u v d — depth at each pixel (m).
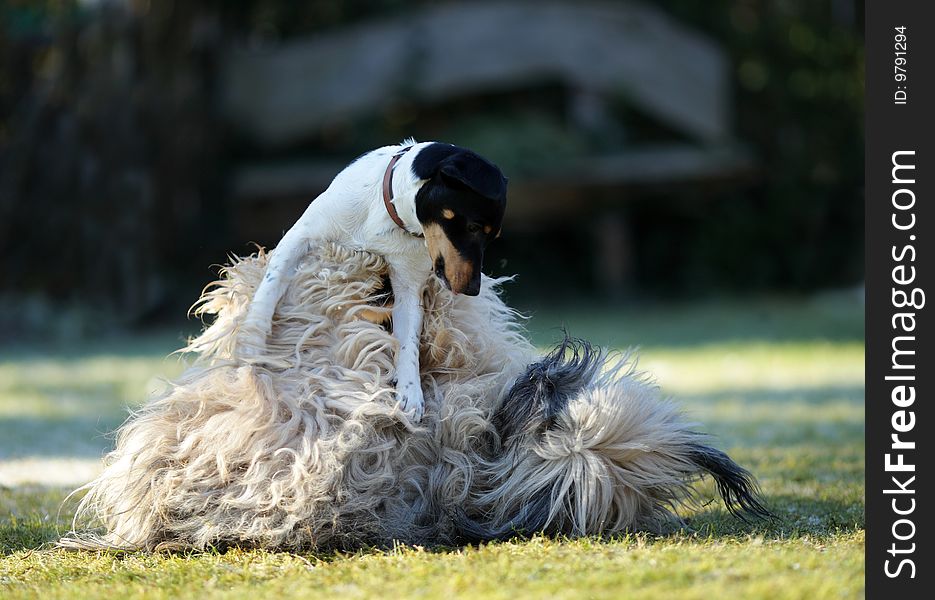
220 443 5.80
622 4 24.77
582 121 25.25
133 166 21.64
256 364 6.07
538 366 6.41
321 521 5.71
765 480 7.73
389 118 26.23
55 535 6.39
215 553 5.73
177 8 22.33
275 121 24.52
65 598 4.91
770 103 27.02
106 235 21.56
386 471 5.91
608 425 5.99
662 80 24.98
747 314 24.03
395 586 4.87
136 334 21.39
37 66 22.17
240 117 24.44
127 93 21.55
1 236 21.17
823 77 27.03
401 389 6.11
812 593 4.50
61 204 21.41
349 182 6.31
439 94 24.56
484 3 24.89
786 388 14.18
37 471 8.42
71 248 21.50
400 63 24.39
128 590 5.03
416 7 26.44
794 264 27.41
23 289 21.39
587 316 24.16
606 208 25.52
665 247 27.77
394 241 6.20
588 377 6.30
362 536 5.81
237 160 24.69
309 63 24.50
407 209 6.03
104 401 12.72
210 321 21.08
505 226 26.97
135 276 21.81
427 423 6.16
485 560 5.28
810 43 27.00
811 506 6.79
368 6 26.89
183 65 22.62
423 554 5.50
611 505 6.02
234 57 24.36
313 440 5.81
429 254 6.23
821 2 27.05
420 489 6.03
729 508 6.42
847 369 16.17
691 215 27.48
